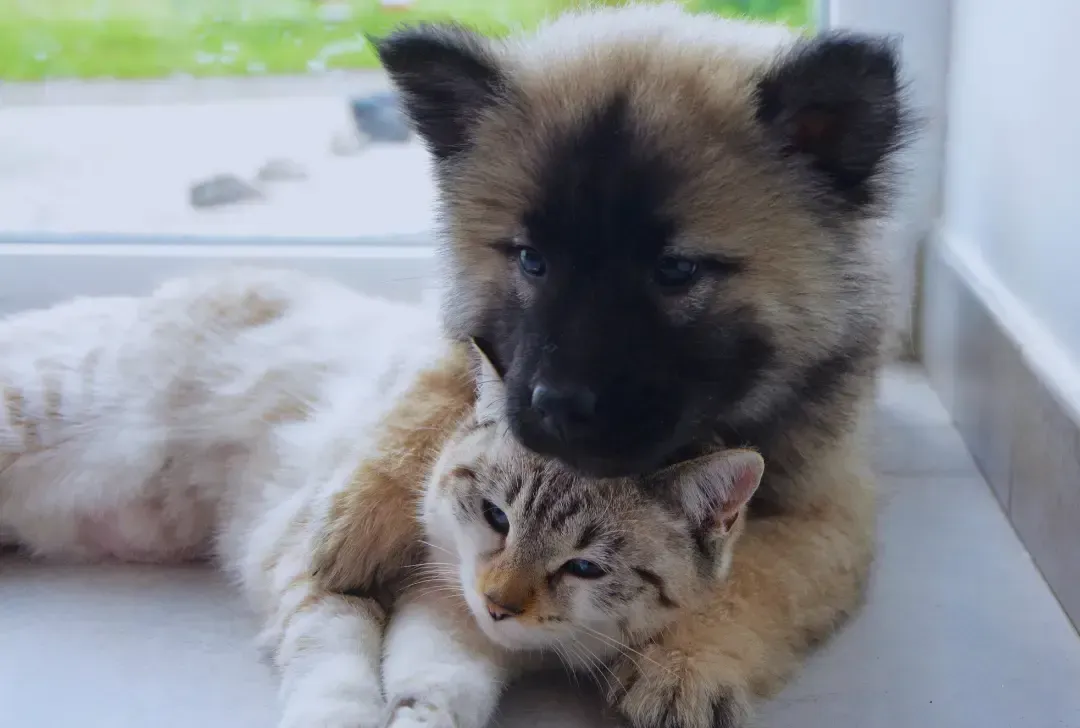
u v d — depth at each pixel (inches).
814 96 26.4
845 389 28.6
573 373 25.7
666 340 26.3
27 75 38.2
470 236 28.1
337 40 37.5
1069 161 28.5
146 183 38.5
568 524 25.7
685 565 26.2
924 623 28.2
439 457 27.8
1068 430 28.1
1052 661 27.2
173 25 38.0
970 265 33.8
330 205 38.0
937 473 32.9
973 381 33.3
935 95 36.2
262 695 26.5
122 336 31.4
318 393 30.5
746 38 28.6
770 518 28.5
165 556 30.8
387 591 27.9
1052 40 29.3
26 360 30.9
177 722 26.0
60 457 30.4
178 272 36.8
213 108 38.4
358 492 27.8
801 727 25.9
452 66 28.0
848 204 27.4
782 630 26.9
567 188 26.4
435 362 29.4
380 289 36.9
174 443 30.6
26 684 26.8
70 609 28.9
